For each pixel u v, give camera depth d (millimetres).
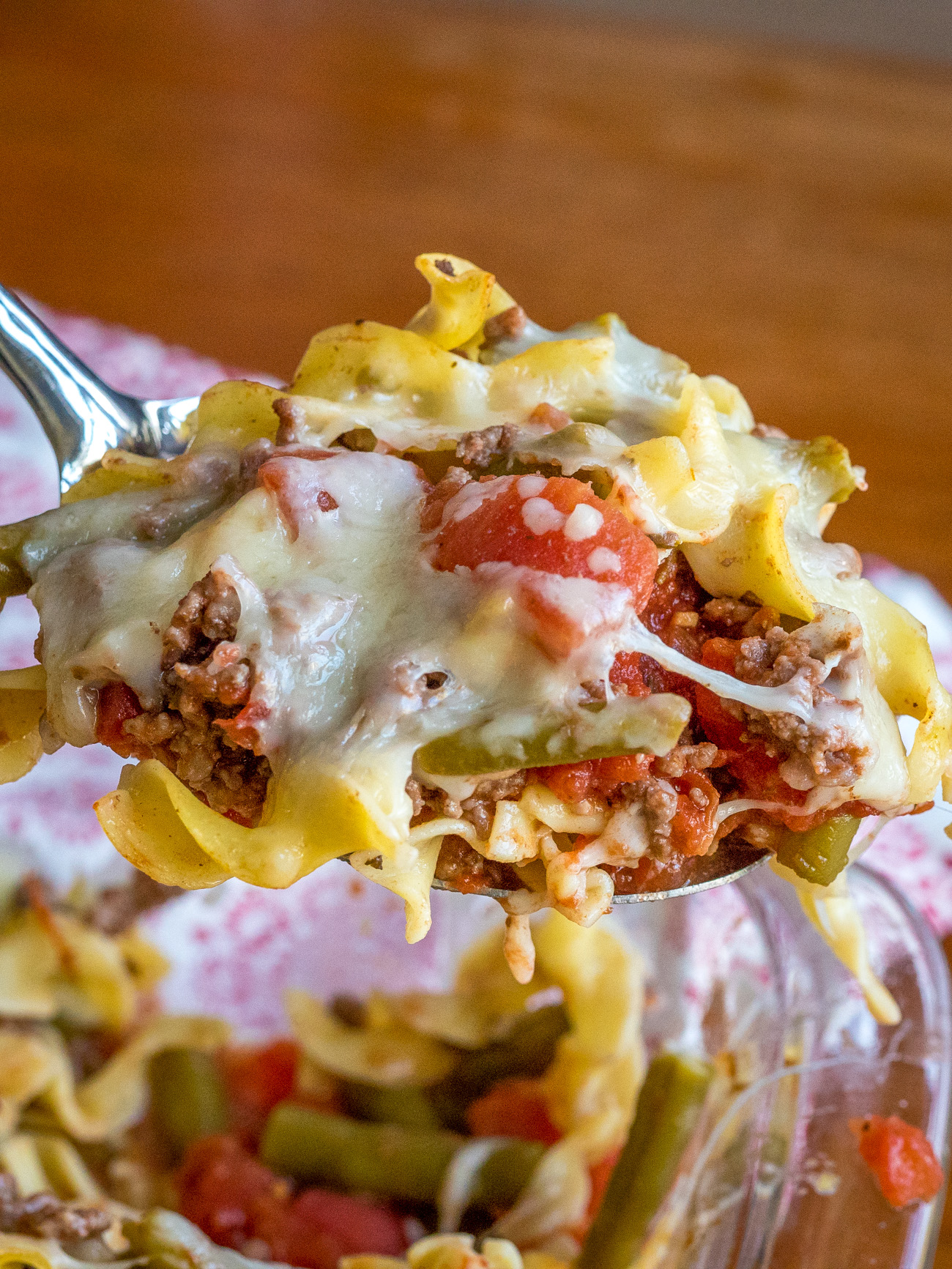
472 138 626
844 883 287
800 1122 301
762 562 244
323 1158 339
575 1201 326
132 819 243
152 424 303
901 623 254
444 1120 348
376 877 240
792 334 539
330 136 617
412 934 239
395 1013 360
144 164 589
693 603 251
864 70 695
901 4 821
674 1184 310
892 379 521
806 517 263
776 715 235
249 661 231
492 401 261
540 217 586
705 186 612
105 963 363
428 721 230
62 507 259
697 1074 318
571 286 553
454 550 236
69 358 299
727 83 678
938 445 492
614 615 228
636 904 344
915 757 251
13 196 566
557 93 661
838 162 632
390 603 236
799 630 242
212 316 521
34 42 652
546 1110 344
